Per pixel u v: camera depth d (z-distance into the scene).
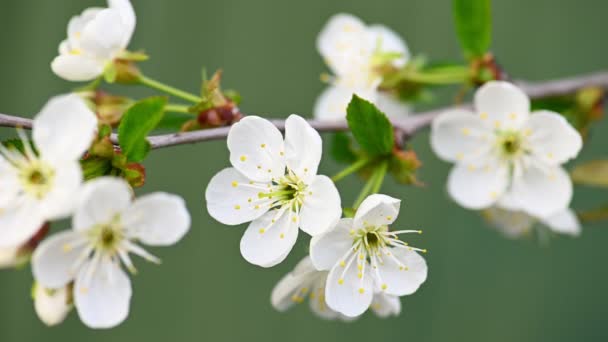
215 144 0.56
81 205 0.40
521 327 0.56
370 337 0.56
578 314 0.56
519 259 0.56
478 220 0.56
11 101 0.56
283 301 0.44
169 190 0.55
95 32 0.44
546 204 0.48
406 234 0.55
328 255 0.43
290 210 0.43
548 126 0.47
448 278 0.56
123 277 0.42
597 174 0.49
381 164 0.45
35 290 0.42
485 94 0.47
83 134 0.41
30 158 0.41
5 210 0.41
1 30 0.56
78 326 0.56
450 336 0.56
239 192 0.43
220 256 0.56
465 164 0.48
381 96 0.49
